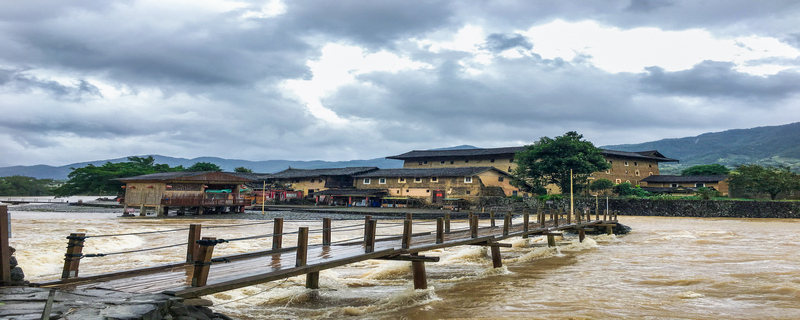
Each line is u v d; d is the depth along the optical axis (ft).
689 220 164.76
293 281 49.06
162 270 33.12
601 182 212.84
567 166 199.82
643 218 175.94
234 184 173.99
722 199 181.37
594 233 114.83
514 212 195.72
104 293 24.94
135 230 101.14
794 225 139.23
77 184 294.66
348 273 56.29
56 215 151.64
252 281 29.66
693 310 37.42
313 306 39.83
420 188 221.87
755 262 61.98
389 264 61.41
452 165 265.34
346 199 234.17
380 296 43.62
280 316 36.19
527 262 67.87
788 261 62.69
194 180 158.10
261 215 165.37
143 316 20.70
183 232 100.73
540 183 213.25
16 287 25.02
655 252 76.43
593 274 55.36
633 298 41.86
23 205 235.40
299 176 258.98
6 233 25.20
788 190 198.70
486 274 56.34
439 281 51.44
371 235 41.86
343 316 36.29
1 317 19.07
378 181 235.20
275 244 43.27
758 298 41.34
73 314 20.21
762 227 131.54
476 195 208.74
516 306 39.06
